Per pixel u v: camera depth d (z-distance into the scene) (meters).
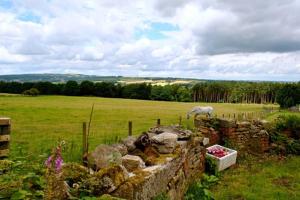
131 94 115.69
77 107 57.56
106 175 5.58
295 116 19.08
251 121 17.50
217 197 9.93
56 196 4.69
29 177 5.58
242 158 15.70
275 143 17.62
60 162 4.75
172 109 63.72
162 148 8.53
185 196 9.14
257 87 129.12
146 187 6.03
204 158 12.42
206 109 32.06
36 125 28.92
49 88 114.06
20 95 97.50
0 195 4.95
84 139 11.84
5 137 8.81
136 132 25.17
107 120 36.97
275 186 11.54
